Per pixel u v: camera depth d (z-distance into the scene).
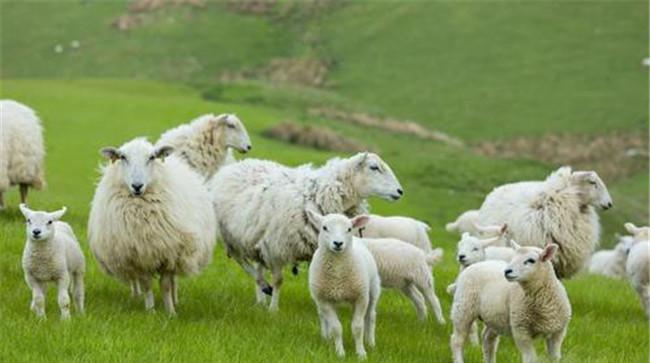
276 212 14.38
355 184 14.59
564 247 16.47
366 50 86.94
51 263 12.22
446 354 12.51
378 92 77.75
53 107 58.12
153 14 97.50
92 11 99.19
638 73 77.19
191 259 13.50
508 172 53.84
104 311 12.91
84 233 19.70
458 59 83.12
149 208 13.16
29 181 20.19
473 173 53.00
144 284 13.48
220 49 88.69
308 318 13.98
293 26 94.00
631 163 61.06
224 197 15.20
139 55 87.31
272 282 14.70
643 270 16.30
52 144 48.19
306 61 84.94
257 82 76.88
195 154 18.56
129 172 13.05
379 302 15.59
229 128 18.81
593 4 90.25
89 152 47.19
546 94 74.62
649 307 16.31
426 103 74.62
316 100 70.62
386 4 96.38
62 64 86.62
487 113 71.75
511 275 10.51
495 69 80.31
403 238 17.30
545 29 87.00
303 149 54.09
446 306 15.76
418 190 48.53
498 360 12.51
